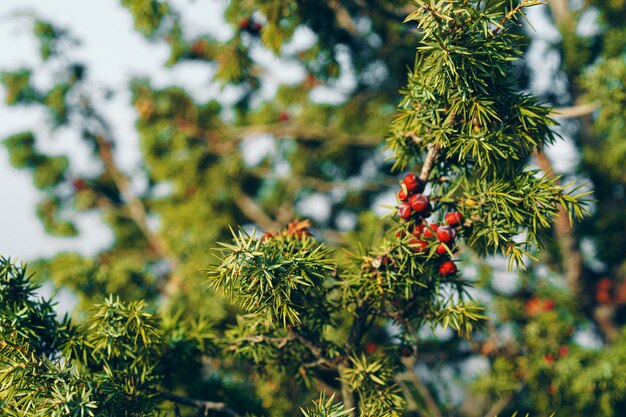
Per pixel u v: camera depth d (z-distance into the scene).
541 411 5.92
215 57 7.30
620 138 6.15
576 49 6.51
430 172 2.71
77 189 10.04
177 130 9.02
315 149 9.53
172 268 8.36
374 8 5.59
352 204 9.49
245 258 2.34
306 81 7.69
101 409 2.60
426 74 2.46
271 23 5.11
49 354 2.83
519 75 6.82
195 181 8.97
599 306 7.27
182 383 3.76
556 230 6.90
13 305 2.71
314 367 3.13
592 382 5.37
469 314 2.75
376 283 2.64
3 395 2.51
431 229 2.57
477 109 2.40
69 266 6.16
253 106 8.62
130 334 2.87
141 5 5.64
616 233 6.80
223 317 5.25
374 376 2.75
